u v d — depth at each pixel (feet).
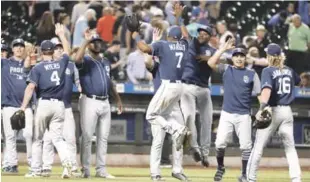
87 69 148.87
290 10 237.86
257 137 132.57
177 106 144.56
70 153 148.66
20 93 163.12
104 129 151.02
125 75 216.33
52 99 145.07
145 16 227.20
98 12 233.76
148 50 139.95
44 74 144.66
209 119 156.66
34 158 150.61
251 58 195.21
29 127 167.22
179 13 157.58
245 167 143.84
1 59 163.53
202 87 153.58
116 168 190.29
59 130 146.30
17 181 136.26
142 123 199.21
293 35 219.82
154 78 145.89
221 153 146.20
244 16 246.88
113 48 220.64
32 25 238.89
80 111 149.79
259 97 145.07
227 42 148.77
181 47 140.97
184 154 197.26
